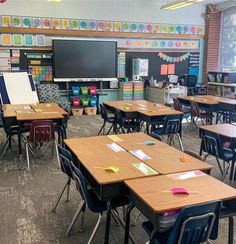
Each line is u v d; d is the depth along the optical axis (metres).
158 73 9.41
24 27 7.95
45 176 4.11
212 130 3.96
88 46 8.37
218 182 2.17
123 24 8.80
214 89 9.12
